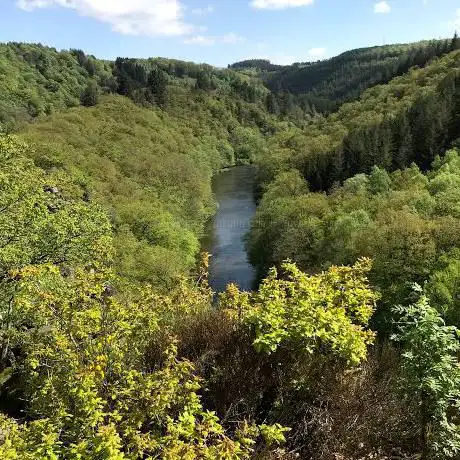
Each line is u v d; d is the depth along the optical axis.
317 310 6.58
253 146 143.38
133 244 44.47
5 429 5.32
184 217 64.88
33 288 7.35
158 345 7.44
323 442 5.79
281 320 6.56
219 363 7.02
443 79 92.75
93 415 4.82
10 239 15.66
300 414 6.22
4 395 10.87
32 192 17.22
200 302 10.27
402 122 73.44
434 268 31.94
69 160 63.62
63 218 17.08
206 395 6.66
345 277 7.89
